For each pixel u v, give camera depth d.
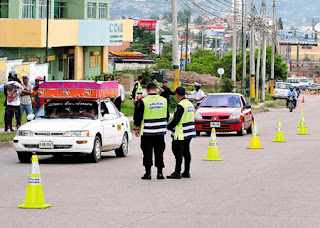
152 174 18.28
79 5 71.25
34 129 20.22
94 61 74.94
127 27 80.06
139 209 13.00
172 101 51.78
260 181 17.03
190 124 17.48
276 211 12.88
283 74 126.56
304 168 19.89
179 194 14.84
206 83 104.31
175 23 43.12
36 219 11.94
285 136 33.22
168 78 103.06
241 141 29.78
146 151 17.16
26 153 20.47
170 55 149.12
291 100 63.38
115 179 17.14
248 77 84.88
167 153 24.17
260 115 56.53
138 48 159.00
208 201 13.96
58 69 67.31
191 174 18.34
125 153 23.47
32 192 13.02
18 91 28.39
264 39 87.75
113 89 23.38
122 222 11.80
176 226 11.51
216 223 11.75
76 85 21.59
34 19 58.59
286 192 15.23
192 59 166.75
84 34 67.50
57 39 62.38
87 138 20.28
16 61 50.31
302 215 12.49
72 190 15.23
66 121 20.84
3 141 25.48
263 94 87.31
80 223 11.67
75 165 20.23
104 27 69.81
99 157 21.23
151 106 17.00
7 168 19.14
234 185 16.28
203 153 24.23
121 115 23.86
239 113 32.75
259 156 23.34
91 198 14.19
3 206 13.12
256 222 11.84
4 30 58.56
